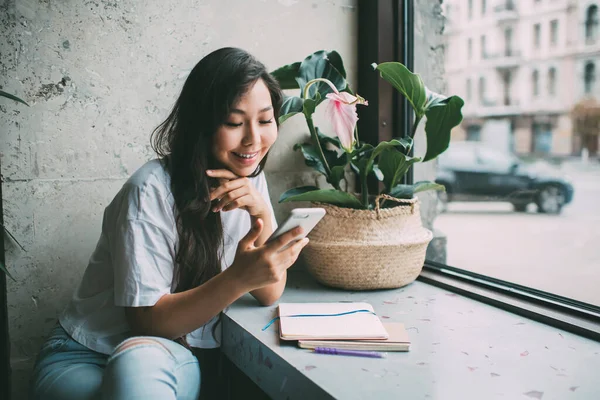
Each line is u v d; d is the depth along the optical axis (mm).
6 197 1396
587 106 9031
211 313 1013
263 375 1078
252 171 1157
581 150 9078
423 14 1997
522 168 7520
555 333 1123
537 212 7355
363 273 1420
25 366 1460
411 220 1478
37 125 1414
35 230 1437
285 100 1445
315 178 1784
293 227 956
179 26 1548
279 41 1684
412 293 1446
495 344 1062
